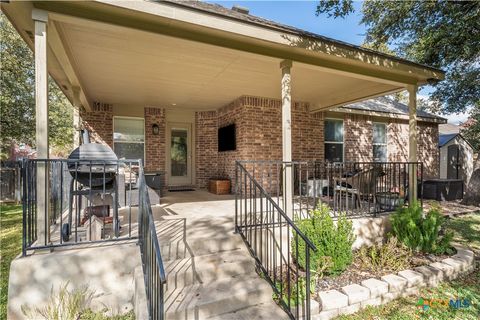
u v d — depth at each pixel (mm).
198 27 3047
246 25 3199
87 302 2496
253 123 6664
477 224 5719
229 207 4961
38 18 2510
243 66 4520
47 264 2398
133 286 2631
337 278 3195
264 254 3467
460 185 8727
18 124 9523
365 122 8922
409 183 4844
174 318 2252
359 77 4488
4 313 2598
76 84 4953
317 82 5547
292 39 3479
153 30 2967
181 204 5297
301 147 7605
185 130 8266
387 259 3568
